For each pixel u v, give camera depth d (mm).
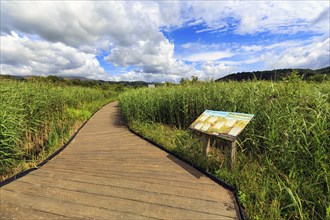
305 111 2996
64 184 2600
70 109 8570
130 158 3713
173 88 7121
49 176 2861
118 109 13008
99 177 2830
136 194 2346
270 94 3619
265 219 1881
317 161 2316
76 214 1958
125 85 35750
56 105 6727
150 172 3027
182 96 5844
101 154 3990
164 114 6559
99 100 18188
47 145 4441
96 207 2074
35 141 4652
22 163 3324
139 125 6320
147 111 6758
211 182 2684
